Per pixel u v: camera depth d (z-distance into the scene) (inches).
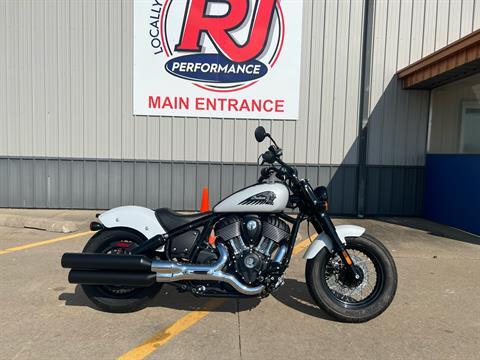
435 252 222.2
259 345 113.4
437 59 270.5
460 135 293.7
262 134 130.7
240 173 334.3
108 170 336.8
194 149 333.1
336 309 128.6
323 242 130.1
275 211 126.7
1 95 334.6
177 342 114.4
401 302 148.0
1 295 147.6
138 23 324.2
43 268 180.1
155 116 331.9
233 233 124.8
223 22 322.7
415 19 323.3
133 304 132.3
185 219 132.2
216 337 117.9
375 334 121.6
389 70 328.8
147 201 337.7
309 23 324.2
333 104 330.3
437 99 325.7
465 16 321.7
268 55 325.1
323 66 327.6
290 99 329.1
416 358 107.8
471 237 261.1
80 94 331.9
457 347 114.3
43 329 121.0
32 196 340.8
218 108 330.0
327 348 112.3
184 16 322.3
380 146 335.3
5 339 114.3
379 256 129.7
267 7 321.4
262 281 123.0
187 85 328.5
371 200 338.6
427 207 332.2
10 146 338.0
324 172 335.3
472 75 277.7
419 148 335.9
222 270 124.4
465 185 281.9
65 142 335.9
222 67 326.3
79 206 339.9
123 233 134.2
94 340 114.7
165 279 124.3
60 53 329.4
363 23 324.2
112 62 328.5
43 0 325.1
